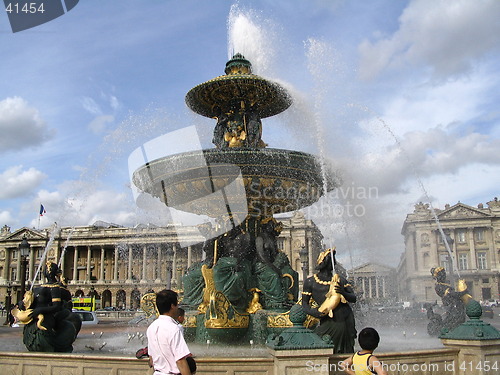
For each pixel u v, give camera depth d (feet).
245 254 28.04
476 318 19.04
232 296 26.40
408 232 263.29
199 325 26.55
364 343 13.37
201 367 16.69
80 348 30.12
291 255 210.79
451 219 291.17
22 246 70.95
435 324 31.63
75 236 316.19
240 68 31.45
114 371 17.56
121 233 299.58
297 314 16.62
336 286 20.42
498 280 283.59
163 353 12.05
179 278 33.42
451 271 50.11
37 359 19.17
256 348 25.25
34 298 22.66
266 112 34.06
